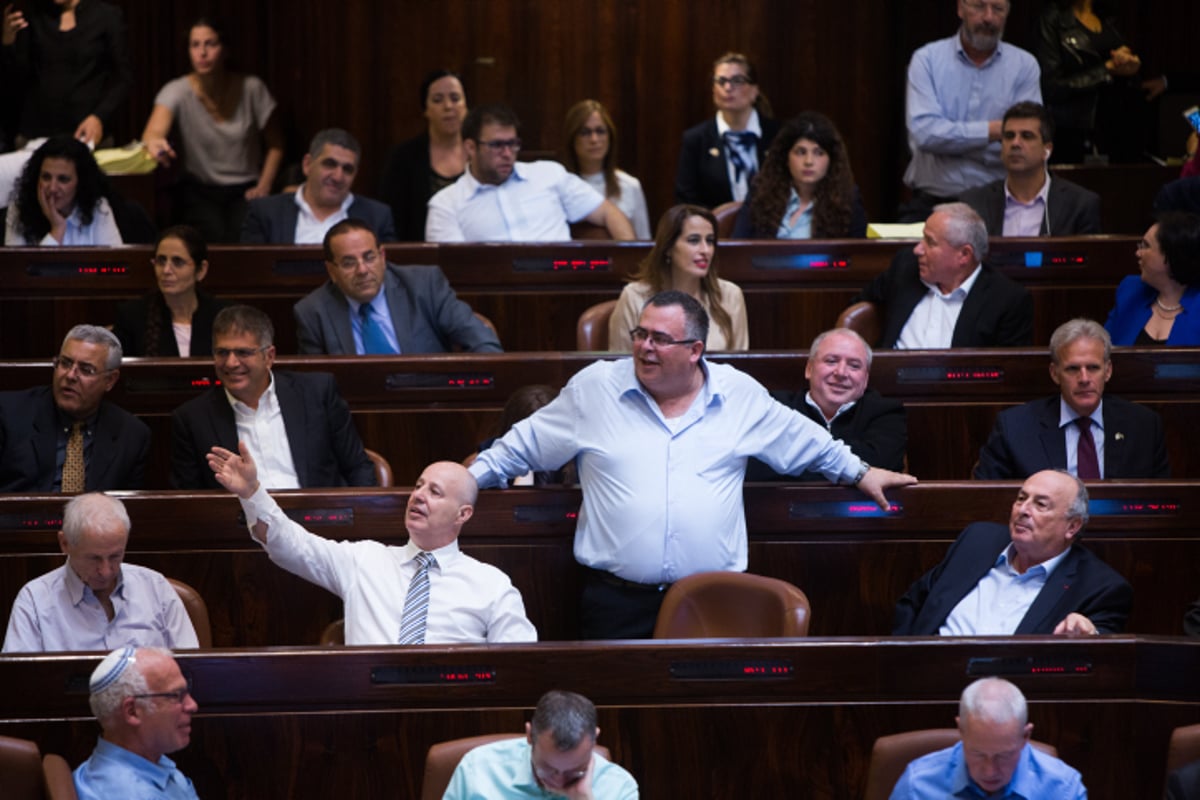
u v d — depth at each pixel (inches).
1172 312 482.6
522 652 314.2
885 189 804.6
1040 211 567.5
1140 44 799.1
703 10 794.2
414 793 315.6
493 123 577.0
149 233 600.1
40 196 561.6
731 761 318.3
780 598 340.8
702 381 371.6
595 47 797.2
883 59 796.0
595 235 600.7
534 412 385.1
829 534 378.9
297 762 314.2
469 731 314.8
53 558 370.9
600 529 366.6
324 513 370.3
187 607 357.1
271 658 311.3
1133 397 441.4
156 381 442.3
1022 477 417.1
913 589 370.3
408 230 656.4
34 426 418.9
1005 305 482.6
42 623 343.9
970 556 366.3
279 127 751.7
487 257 539.8
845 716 318.3
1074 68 724.0
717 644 315.6
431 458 447.8
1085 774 319.6
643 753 318.0
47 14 717.9
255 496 347.9
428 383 445.7
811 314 539.5
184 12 784.3
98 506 337.7
